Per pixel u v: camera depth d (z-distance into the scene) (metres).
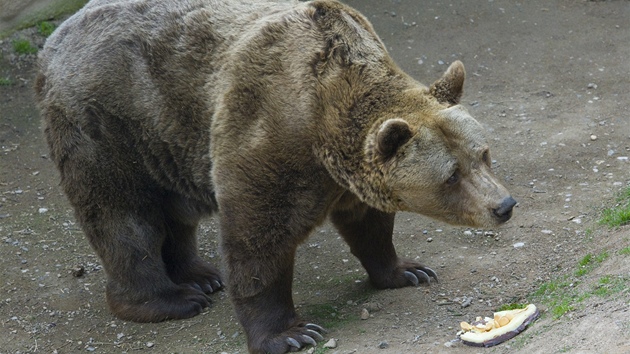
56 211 10.55
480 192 6.33
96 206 8.16
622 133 10.84
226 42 7.40
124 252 8.23
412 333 6.92
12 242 9.87
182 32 7.62
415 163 6.35
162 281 8.41
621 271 6.67
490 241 8.82
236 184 6.95
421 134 6.36
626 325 5.45
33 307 8.71
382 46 7.13
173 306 8.34
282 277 7.14
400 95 6.72
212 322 8.20
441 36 14.05
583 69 12.88
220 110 7.14
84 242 9.94
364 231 7.83
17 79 13.16
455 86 6.79
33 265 9.45
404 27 14.34
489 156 6.56
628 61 12.98
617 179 9.68
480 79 12.84
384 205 6.70
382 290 8.09
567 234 8.57
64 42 8.20
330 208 7.21
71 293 8.98
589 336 5.57
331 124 6.70
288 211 6.90
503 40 13.88
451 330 6.85
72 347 8.04
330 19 6.99
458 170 6.39
